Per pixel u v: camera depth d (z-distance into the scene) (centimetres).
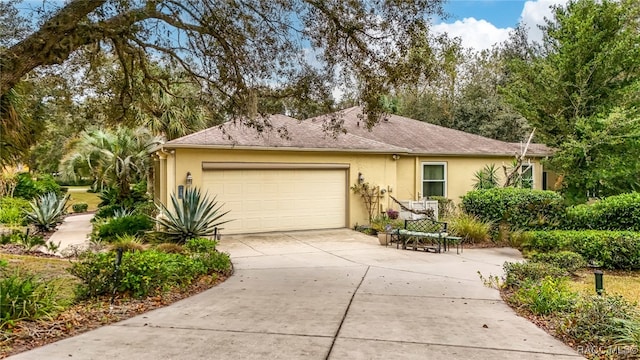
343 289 700
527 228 1195
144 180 1825
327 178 1470
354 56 774
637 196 1030
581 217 1097
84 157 1697
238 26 772
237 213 1339
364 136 1694
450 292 684
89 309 545
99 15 718
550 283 599
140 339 445
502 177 1720
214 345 429
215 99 891
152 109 1273
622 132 1358
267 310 566
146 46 795
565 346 439
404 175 1617
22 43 600
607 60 1370
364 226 1460
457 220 1263
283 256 1034
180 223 1085
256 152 1345
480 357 407
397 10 685
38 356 393
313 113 895
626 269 914
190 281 710
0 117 817
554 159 1491
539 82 1490
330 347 427
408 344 439
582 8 1407
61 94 892
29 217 1438
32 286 507
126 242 968
